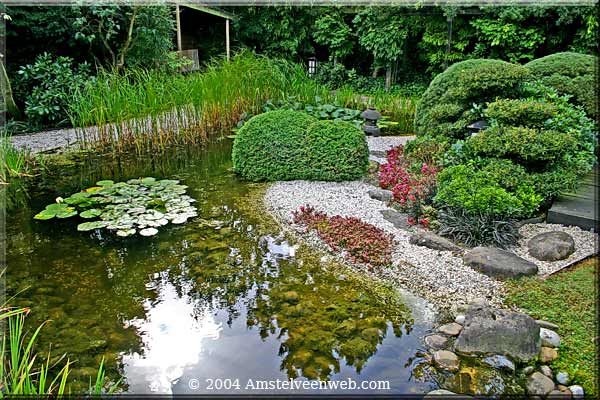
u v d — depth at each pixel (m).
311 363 2.04
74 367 2.01
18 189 4.41
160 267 2.92
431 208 3.50
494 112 3.92
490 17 9.80
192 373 1.97
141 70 7.07
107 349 2.14
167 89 6.02
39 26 7.08
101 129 5.63
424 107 5.70
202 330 2.28
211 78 6.81
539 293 2.51
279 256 3.07
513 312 2.15
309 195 4.18
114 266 2.93
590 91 5.02
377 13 10.93
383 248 3.07
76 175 4.85
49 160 5.35
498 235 3.06
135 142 5.76
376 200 4.05
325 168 4.52
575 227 3.32
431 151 4.82
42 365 1.84
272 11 12.46
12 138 6.19
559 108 4.21
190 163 5.34
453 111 5.05
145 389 1.88
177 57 9.48
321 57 13.26
